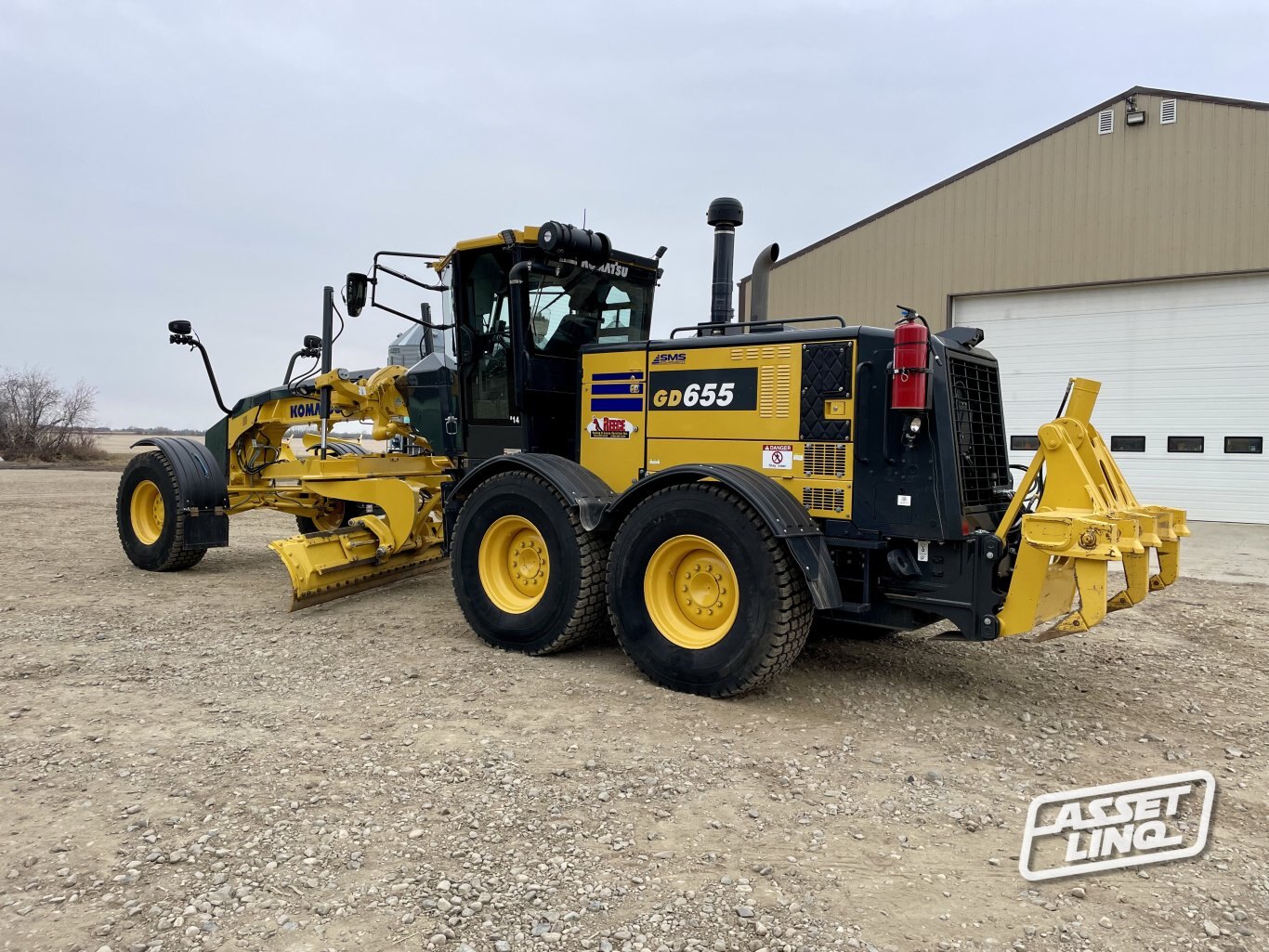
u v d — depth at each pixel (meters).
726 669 4.64
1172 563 4.83
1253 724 4.60
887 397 4.62
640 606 4.99
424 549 7.61
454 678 5.03
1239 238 12.56
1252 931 2.67
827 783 3.71
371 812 3.31
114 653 5.44
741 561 4.60
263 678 4.98
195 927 2.56
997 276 14.27
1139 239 13.22
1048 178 13.81
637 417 5.64
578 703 4.62
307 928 2.57
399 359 8.47
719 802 3.48
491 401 6.42
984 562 4.43
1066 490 4.26
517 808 3.37
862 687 5.05
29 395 29.67
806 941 2.56
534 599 5.65
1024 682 5.29
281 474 8.25
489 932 2.57
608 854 3.04
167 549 8.14
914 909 2.76
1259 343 12.75
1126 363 13.66
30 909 2.64
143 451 8.52
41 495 16.17
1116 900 2.84
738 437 5.16
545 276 6.14
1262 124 12.31
